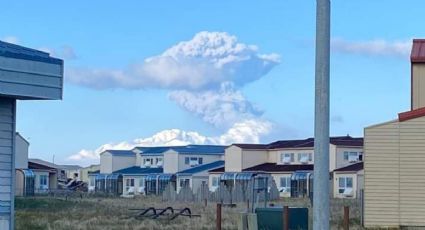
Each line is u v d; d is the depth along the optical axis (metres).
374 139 39.38
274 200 77.00
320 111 13.02
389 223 38.84
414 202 38.78
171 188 90.25
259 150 113.62
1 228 23.33
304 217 31.06
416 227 38.50
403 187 38.94
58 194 102.38
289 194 102.75
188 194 85.94
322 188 12.96
